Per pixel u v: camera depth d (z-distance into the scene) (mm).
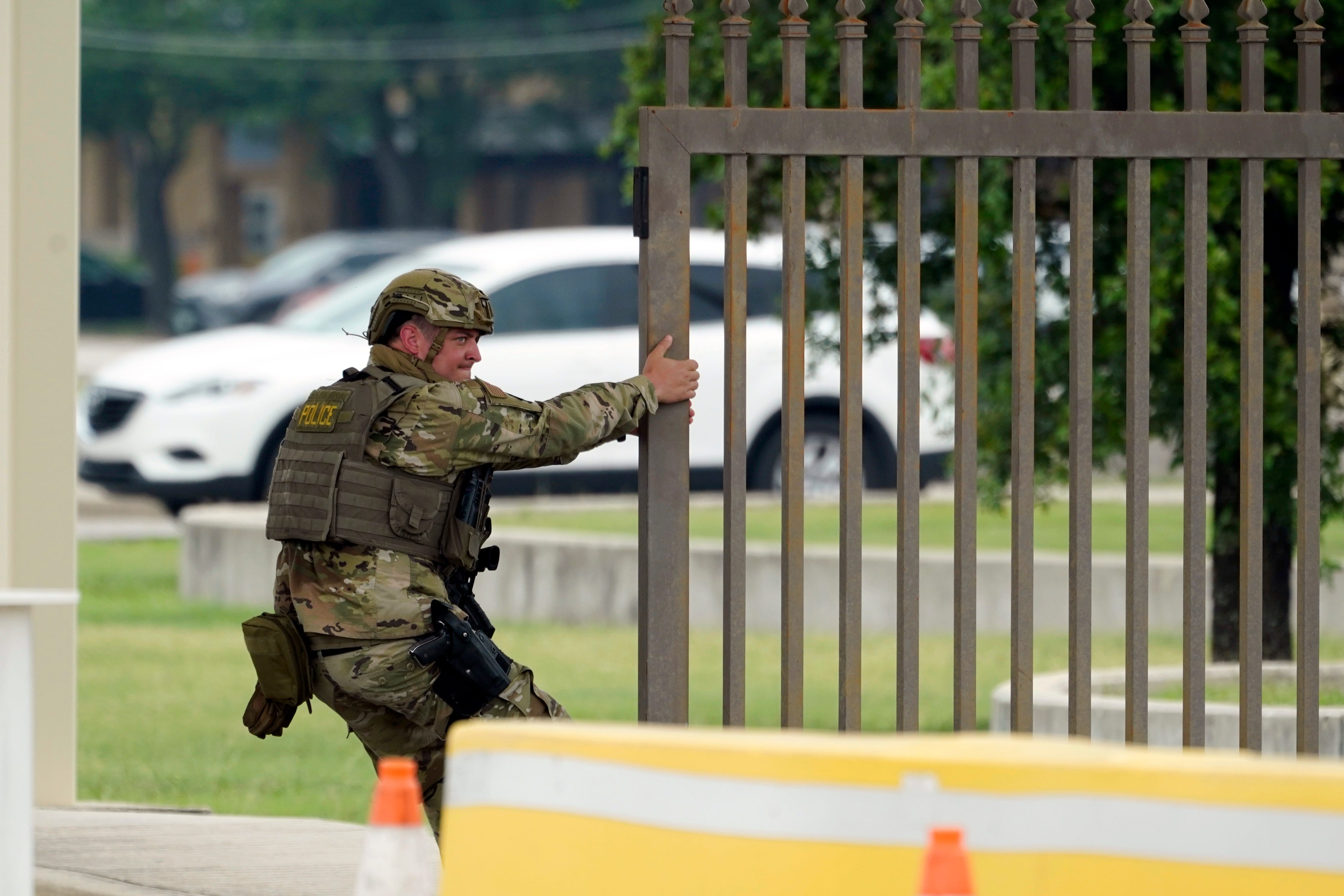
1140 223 17094
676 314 16719
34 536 23891
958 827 10609
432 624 16547
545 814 11352
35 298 23719
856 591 16688
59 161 23844
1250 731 17281
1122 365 28766
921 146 16719
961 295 16906
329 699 17031
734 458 16578
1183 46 17484
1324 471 29078
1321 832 10320
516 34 176250
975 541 16922
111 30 167250
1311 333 17375
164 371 51781
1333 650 35938
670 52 16562
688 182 16609
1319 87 17266
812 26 30172
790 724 16562
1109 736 24578
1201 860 10422
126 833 21859
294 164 187125
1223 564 29812
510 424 16562
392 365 17078
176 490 51000
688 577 16797
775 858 10844
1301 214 17375
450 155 178750
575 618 42000
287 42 171625
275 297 118938
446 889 11500
